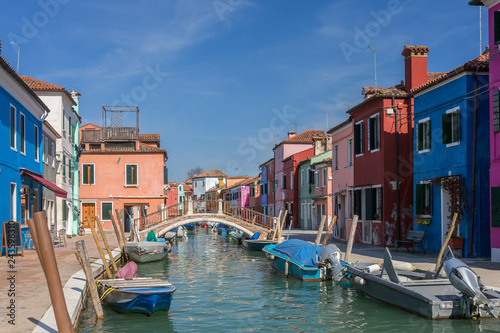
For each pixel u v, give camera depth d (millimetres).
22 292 9766
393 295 10336
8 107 17297
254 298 12094
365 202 22281
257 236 28984
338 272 13516
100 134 39125
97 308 9680
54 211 26719
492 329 8594
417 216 19266
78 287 10430
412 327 8820
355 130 23938
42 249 6242
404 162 20844
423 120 19031
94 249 20672
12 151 17766
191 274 16938
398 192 20766
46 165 25234
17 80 17172
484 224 16141
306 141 48875
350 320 9555
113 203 39062
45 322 7273
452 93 17094
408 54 21250
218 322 9641
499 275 11906
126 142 39531
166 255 23047
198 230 59469
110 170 39156
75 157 36094
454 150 16922
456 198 16219
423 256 16875
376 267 11859
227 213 30703
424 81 20984
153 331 8898
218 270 18031
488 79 16344
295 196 45000
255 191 62938
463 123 16422
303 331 8898
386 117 20891
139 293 9633
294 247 15703
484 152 16281
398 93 20969
